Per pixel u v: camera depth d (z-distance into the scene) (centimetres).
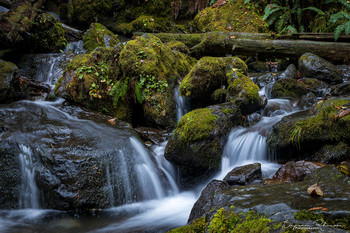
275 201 190
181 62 643
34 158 362
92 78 533
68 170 352
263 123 462
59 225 322
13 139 378
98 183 357
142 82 526
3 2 894
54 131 407
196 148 388
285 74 661
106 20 1020
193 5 979
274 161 403
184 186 421
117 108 544
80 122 454
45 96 561
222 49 779
